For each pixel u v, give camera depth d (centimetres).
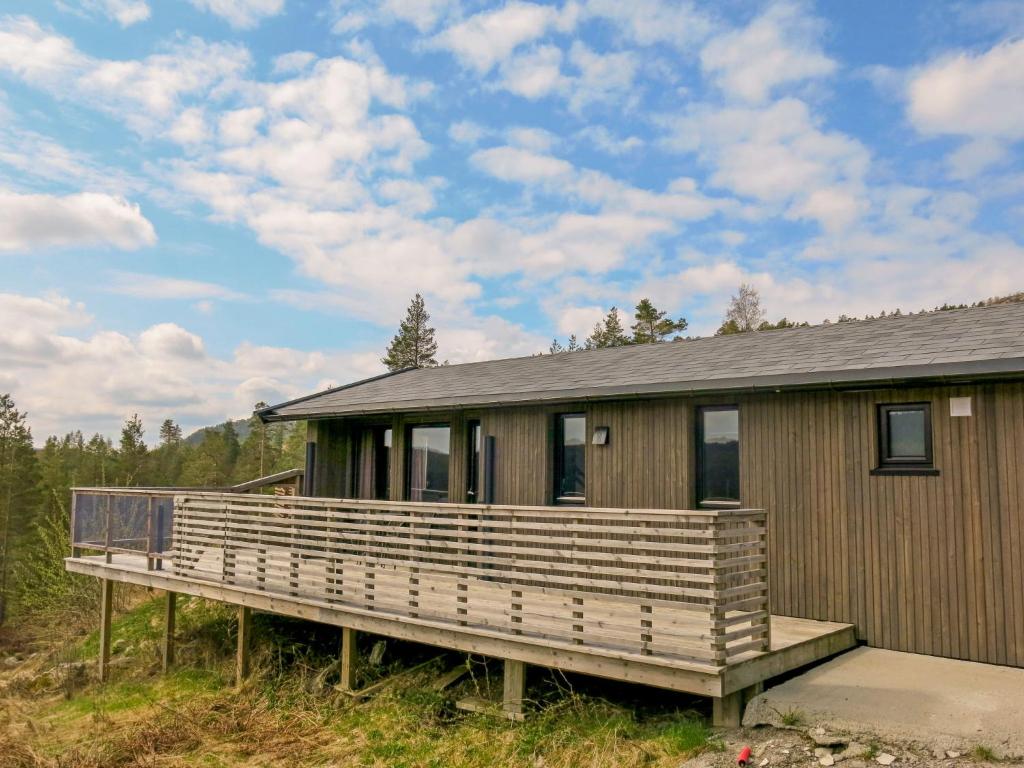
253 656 1029
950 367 642
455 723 720
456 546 741
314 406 1320
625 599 605
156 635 1270
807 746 503
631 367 999
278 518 943
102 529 1248
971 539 672
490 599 811
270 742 747
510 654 680
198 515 1054
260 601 941
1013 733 477
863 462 740
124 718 927
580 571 638
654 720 627
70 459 4344
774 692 582
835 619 746
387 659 912
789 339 970
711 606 552
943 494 690
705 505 862
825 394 768
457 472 1144
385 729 730
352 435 1402
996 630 654
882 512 725
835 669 640
